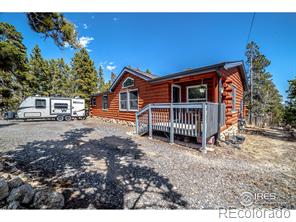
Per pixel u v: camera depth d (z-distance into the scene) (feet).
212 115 18.04
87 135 24.89
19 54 36.76
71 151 16.21
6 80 53.11
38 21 13.98
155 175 10.90
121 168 12.06
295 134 28.84
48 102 47.93
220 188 9.33
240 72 33.06
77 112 53.42
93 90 66.44
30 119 48.21
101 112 50.93
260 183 10.04
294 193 8.93
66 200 7.91
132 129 31.40
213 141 19.20
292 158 15.30
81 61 64.90
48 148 17.19
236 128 32.04
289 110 34.58
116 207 7.48
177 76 22.26
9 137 22.47
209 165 12.86
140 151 16.51
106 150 16.75
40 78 71.51
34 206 7.13
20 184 8.17
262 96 64.18
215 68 18.26
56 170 11.54
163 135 23.88
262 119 59.26
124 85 37.83
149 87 30.22
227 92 24.73
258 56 64.80
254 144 21.31
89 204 7.64
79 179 10.19
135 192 8.76
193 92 26.99
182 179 10.36
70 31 15.24
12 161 13.12
